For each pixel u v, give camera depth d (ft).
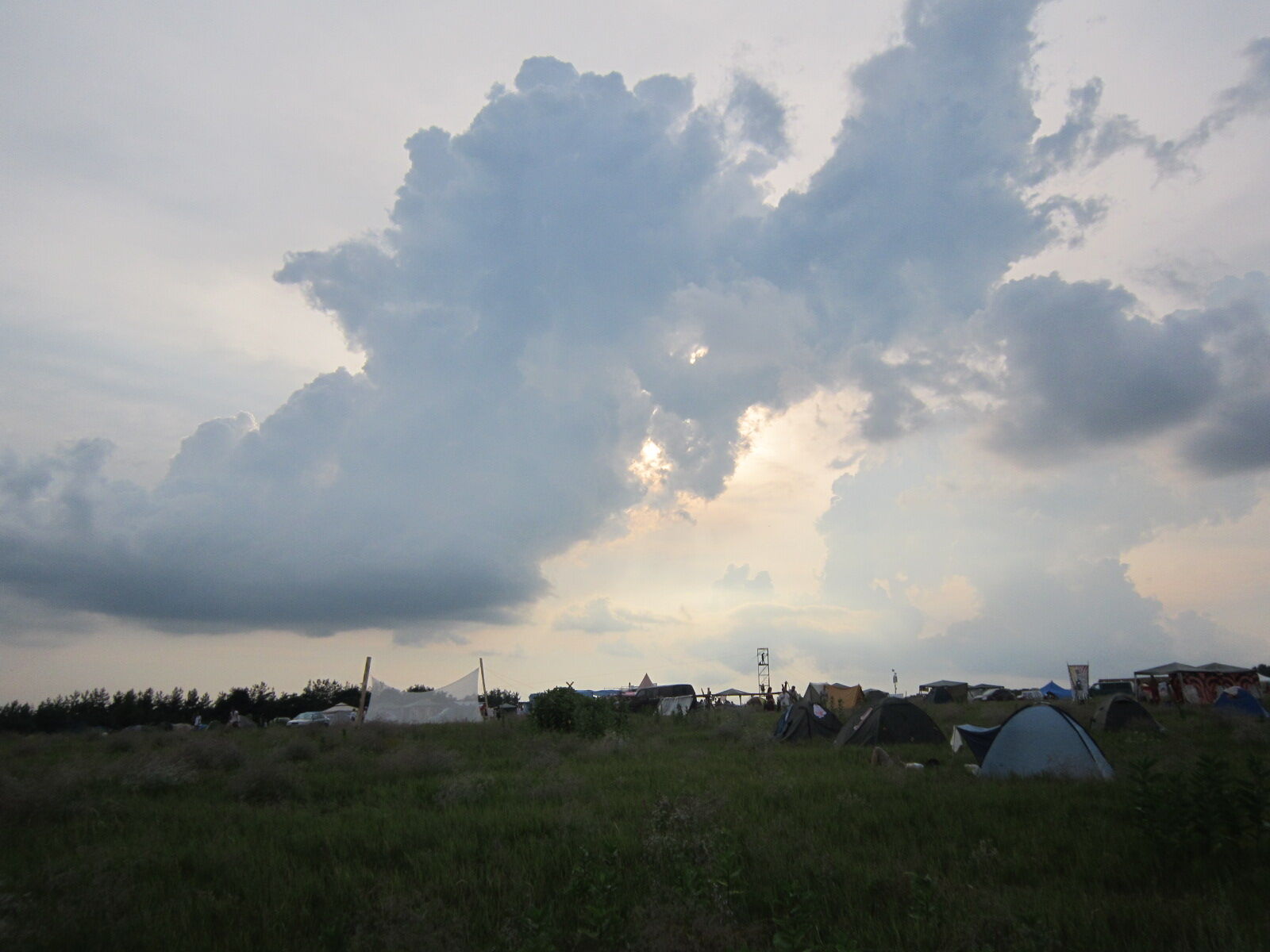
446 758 62.13
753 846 31.63
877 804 40.50
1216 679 175.63
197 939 24.23
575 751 76.38
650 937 22.79
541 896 27.25
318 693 323.78
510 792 47.57
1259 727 81.05
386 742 89.56
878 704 77.92
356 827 37.73
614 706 115.24
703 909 24.52
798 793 44.75
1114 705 87.71
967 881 27.81
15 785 43.01
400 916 24.73
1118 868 28.19
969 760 61.72
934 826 35.76
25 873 30.25
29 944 23.57
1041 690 267.18
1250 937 21.56
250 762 63.05
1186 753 63.26
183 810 43.75
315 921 25.94
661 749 75.92
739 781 49.93
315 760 69.51
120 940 23.99
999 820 36.09
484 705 171.32
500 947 23.30
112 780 54.49
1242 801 29.27
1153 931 22.38
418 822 38.37
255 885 29.12
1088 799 40.50
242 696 309.63
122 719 271.08
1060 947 21.79
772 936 23.41
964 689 252.62
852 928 23.66
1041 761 50.34
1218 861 27.89
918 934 22.90
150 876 30.89
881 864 29.63
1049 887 26.76
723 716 138.41
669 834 32.12
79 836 37.40
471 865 30.58
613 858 30.01
